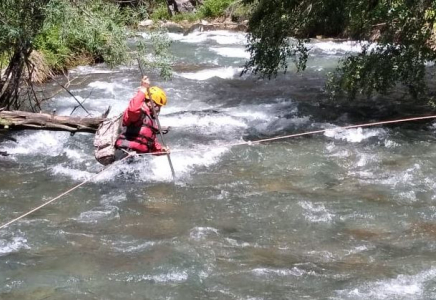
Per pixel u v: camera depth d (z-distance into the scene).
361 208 7.38
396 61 10.77
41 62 14.71
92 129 8.93
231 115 11.70
